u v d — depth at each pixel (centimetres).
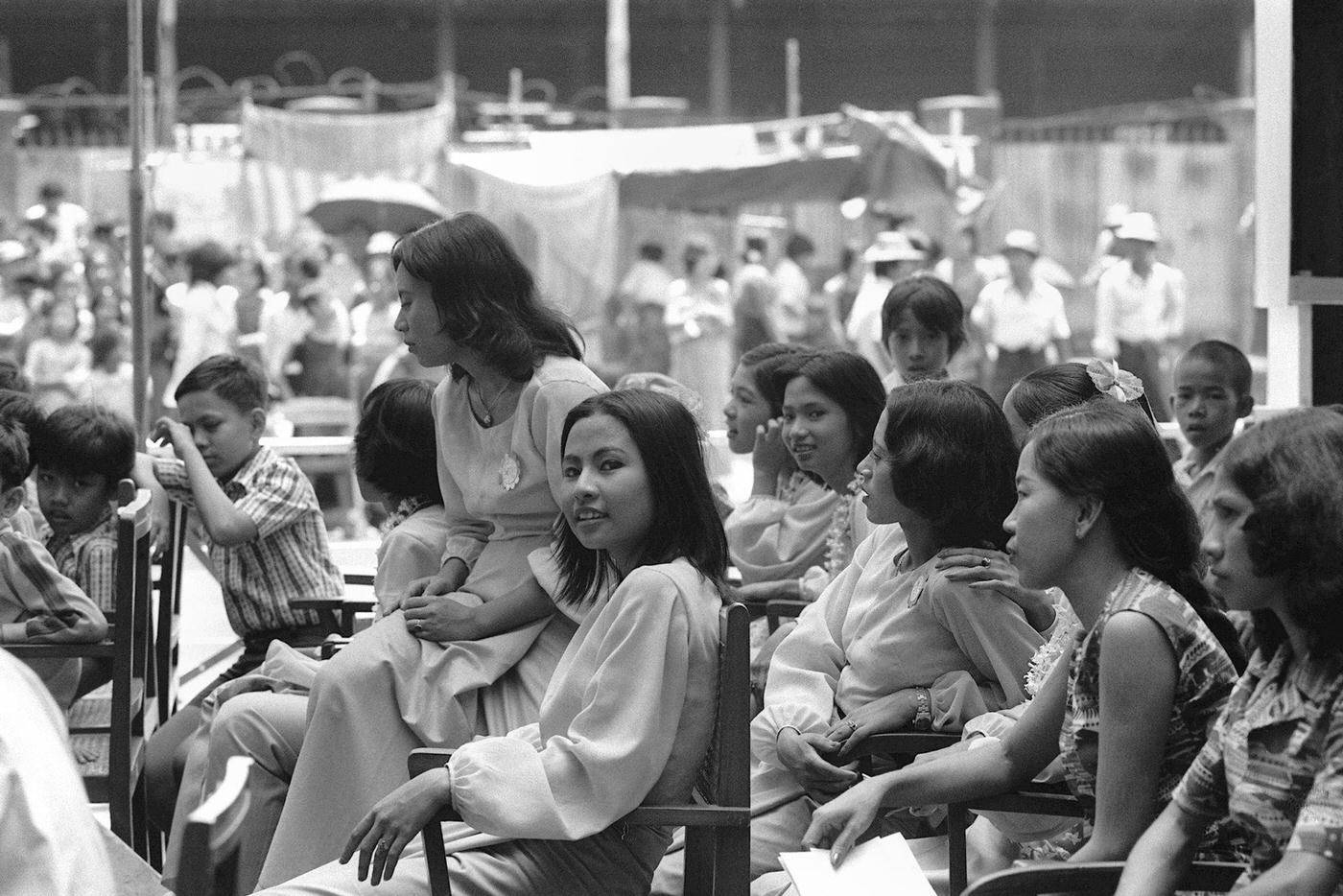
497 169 3569
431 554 916
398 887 671
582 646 686
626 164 3581
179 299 3269
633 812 644
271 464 1074
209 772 850
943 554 743
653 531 695
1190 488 1099
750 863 734
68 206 3962
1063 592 609
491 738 667
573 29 5866
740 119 6028
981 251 4366
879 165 3581
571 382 841
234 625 1081
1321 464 483
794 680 781
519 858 674
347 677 809
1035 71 5947
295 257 3447
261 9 5744
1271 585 493
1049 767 646
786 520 1065
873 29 5916
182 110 4688
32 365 3338
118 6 5662
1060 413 605
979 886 526
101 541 1002
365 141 4047
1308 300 1184
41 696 500
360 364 3225
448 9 5662
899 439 736
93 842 468
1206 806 534
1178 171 4806
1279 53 1189
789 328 4109
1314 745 498
